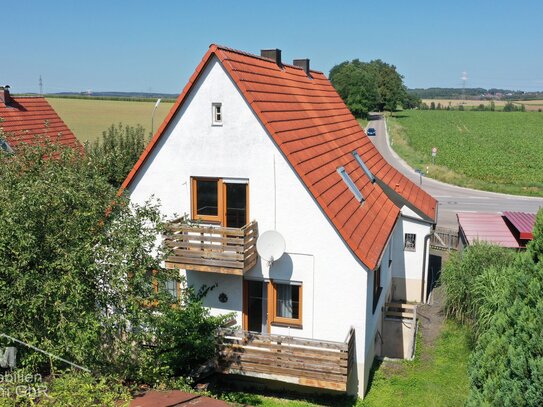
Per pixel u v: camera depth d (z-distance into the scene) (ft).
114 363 33.99
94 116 266.36
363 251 45.37
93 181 33.45
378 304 55.21
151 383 36.81
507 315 33.06
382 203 61.46
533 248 35.24
